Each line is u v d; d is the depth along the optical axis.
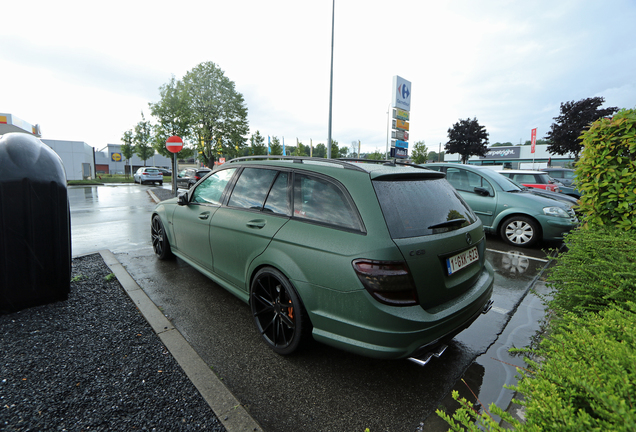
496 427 1.03
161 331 2.79
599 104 29.88
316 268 2.21
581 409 1.05
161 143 19.17
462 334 2.96
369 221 2.09
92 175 45.03
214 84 38.50
